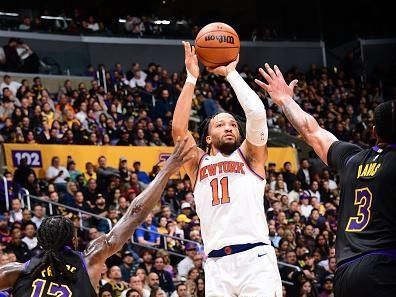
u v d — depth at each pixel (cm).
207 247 516
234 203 512
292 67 2509
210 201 518
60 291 416
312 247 1484
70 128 1800
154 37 2548
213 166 526
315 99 2344
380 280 353
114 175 1602
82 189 1542
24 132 1725
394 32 2761
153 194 438
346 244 373
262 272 499
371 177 374
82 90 1994
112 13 2592
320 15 2800
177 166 443
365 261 359
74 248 442
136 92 2156
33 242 1264
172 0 2702
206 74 2338
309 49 2748
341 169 398
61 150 1736
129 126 1908
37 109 1783
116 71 2223
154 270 1212
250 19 2805
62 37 2405
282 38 2727
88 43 2447
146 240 1383
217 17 2752
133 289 1022
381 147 384
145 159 1845
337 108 2328
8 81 1981
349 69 2623
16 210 1369
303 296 1244
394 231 361
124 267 1233
